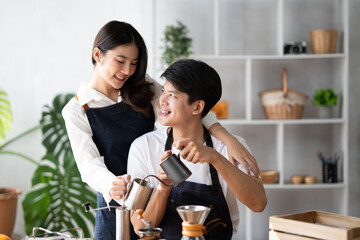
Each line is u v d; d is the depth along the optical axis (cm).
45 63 399
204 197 163
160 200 156
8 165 399
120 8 396
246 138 403
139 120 209
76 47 400
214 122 179
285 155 405
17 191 370
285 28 398
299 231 133
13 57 399
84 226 363
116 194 147
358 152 402
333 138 404
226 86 400
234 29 397
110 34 188
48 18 398
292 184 372
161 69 366
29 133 400
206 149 143
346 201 370
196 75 156
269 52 398
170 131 175
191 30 395
